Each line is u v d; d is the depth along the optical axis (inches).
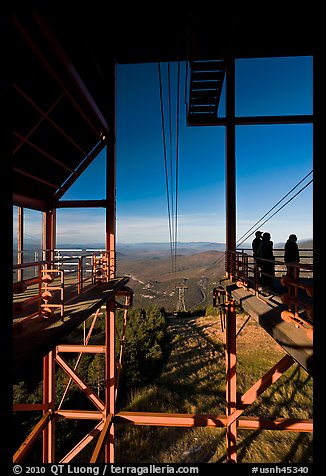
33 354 107.9
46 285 159.6
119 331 684.1
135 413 277.9
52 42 202.7
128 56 358.0
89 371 480.7
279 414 411.8
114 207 373.4
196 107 347.9
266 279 247.4
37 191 357.1
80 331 693.9
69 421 375.6
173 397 449.1
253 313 167.2
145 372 525.0
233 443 259.9
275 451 337.7
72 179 387.9
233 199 328.5
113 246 366.3
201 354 636.7
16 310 129.1
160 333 713.6
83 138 339.9
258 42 310.3
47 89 249.6
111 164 369.1
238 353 619.2
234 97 326.6
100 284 288.8
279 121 328.5
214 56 316.5
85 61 281.4
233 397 271.4
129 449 340.5
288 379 517.0
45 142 302.2
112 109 363.6
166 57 359.3
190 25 256.4
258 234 271.3
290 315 127.9
